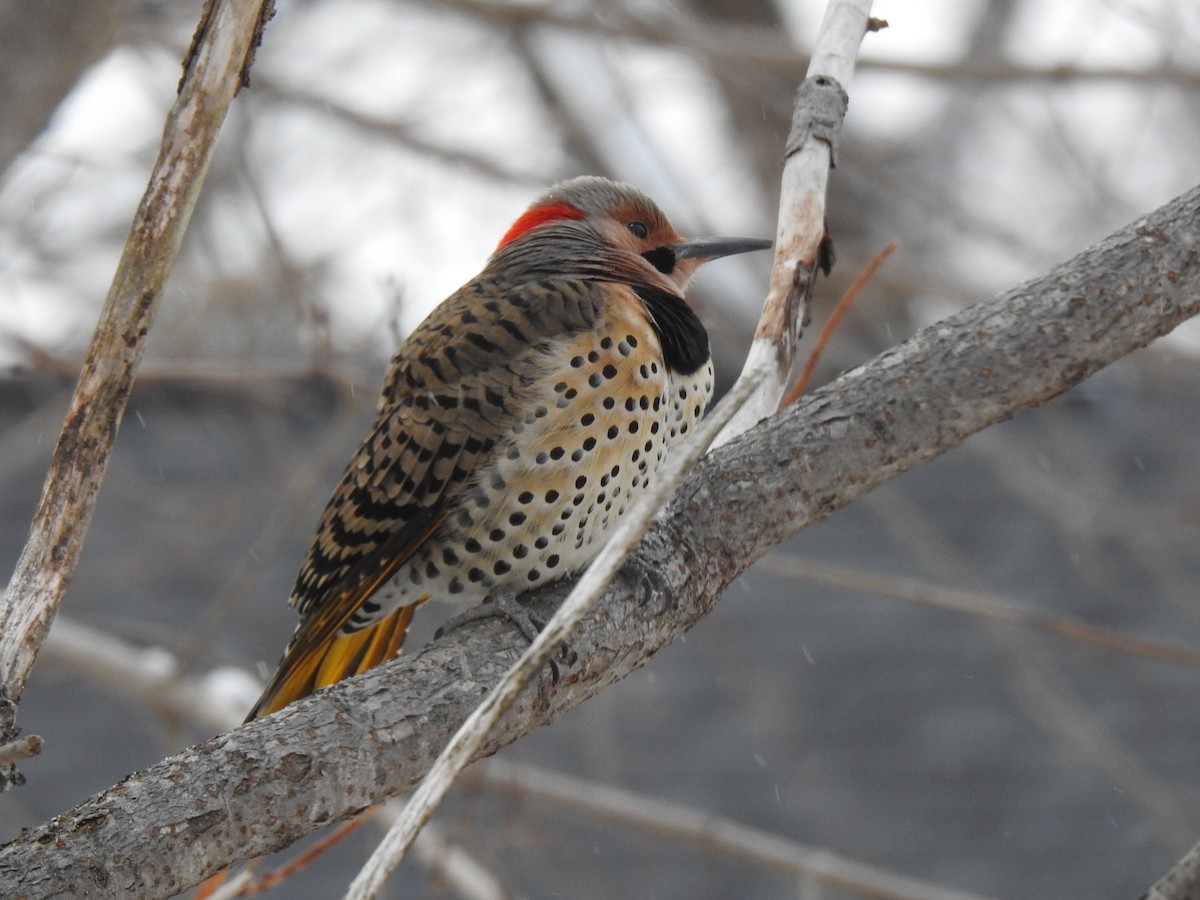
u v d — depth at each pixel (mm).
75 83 9242
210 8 5000
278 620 15922
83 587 15555
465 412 6832
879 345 15711
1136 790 12781
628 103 13047
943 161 16891
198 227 14242
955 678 16719
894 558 17641
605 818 10828
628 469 7008
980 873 14703
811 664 16625
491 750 5293
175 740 10758
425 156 13797
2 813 14367
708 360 7496
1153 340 5812
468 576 7000
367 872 3828
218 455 16969
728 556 5789
